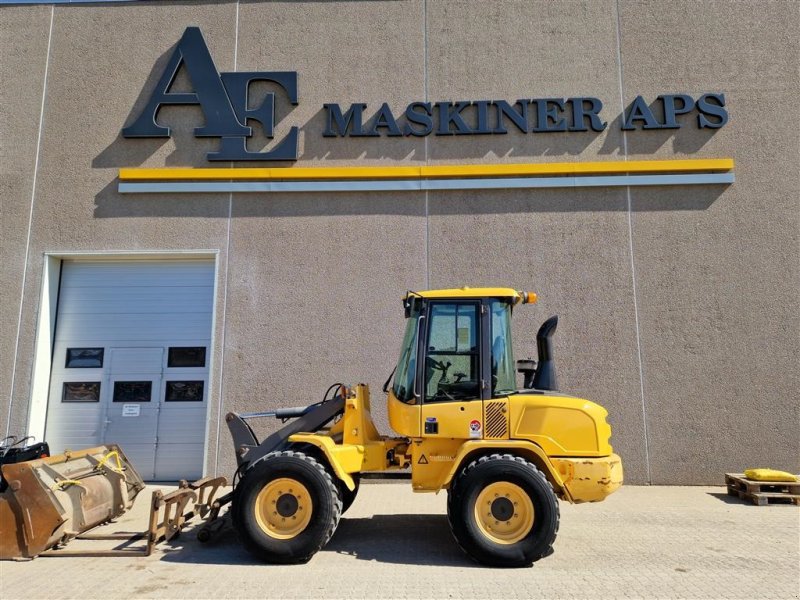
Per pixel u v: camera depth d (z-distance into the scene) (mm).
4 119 9234
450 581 4371
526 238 8828
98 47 9469
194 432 8812
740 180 8836
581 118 9062
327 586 4266
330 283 8805
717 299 8539
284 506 4832
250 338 8664
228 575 4516
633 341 8484
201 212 9016
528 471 4691
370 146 9148
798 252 8586
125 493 6055
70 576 4484
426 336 5254
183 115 9289
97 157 9164
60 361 8961
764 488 7266
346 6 9523
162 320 9094
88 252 8922
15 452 6895
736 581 4379
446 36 9414
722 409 8250
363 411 5523
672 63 9195
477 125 9141
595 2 9414
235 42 9453
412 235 8891
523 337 8594
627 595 4090
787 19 9203
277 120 9273
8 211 9000
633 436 8250
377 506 6969
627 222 8812
